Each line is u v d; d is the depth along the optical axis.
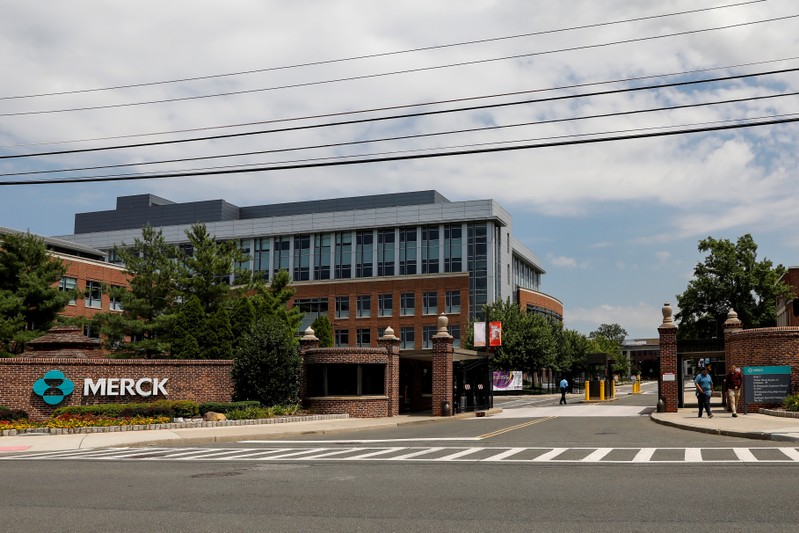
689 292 64.69
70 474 14.17
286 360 32.12
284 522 8.82
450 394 34.19
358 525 8.57
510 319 73.75
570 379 80.19
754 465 13.52
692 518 8.64
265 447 20.45
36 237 43.38
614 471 13.20
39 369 29.62
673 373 31.94
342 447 19.95
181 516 9.33
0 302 37.94
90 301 66.94
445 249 88.75
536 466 14.34
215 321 36.91
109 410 27.48
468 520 8.78
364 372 33.12
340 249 92.94
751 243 64.12
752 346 29.08
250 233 96.38
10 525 8.84
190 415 28.81
